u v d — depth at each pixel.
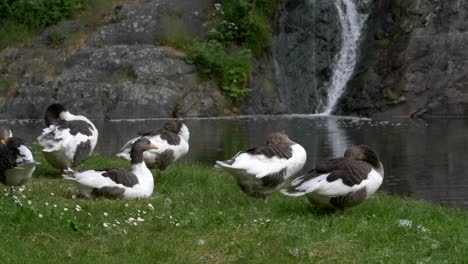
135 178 10.32
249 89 28.09
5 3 30.72
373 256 7.63
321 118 26.83
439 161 17.03
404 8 28.28
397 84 27.00
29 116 27.19
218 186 11.85
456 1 27.44
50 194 10.41
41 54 29.14
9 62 29.14
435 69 26.77
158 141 12.18
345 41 29.94
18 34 30.06
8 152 9.47
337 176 9.03
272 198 10.60
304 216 9.20
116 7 30.52
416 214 10.03
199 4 30.41
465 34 26.98
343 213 9.41
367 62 28.27
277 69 29.33
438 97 26.41
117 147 19.23
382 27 28.67
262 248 7.80
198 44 28.39
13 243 7.58
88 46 29.02
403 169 16.14
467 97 26.14
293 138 21.06
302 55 29.97
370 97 27.38
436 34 27.34
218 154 18.20
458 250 7.94
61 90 27.33
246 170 9.77
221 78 28.11
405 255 7.73
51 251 7.50
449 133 21.64
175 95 27.05
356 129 23.06
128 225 8.52
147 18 29.61
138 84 27.19
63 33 29.64
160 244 7.86
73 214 8.65
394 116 26.56
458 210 11.13
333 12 30.27
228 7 29.91
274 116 27.69
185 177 12.48
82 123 12.18
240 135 21.89
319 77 29.89
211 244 7.90
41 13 30.50
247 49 28.38
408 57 27.19
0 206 8.48
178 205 9.76
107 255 7.50
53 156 11.80
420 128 23.02
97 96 27.00
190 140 20.86
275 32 30.08
